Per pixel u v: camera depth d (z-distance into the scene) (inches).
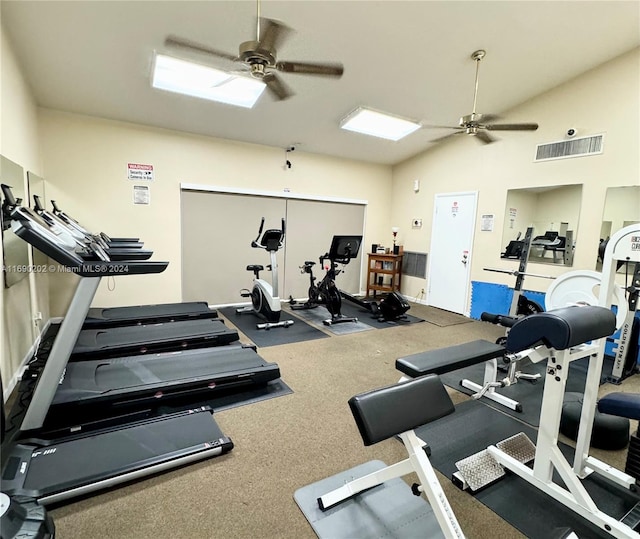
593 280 94.8
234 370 107.0
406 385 59.3
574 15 122.7
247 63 94.7
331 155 242.4
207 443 78.3
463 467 74.5
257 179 218.1
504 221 196.1
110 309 172.4
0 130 99.3
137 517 61.4
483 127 144.8
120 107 162.4
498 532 61.1
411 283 259.6
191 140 195.2
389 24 120.2
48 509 61.4
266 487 69.7
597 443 86.0
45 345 138.3
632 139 146.1
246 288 223.8
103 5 103.1
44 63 126.4
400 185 266.5
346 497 66.3
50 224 94.6
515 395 114.8
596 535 60.9
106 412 89.7
